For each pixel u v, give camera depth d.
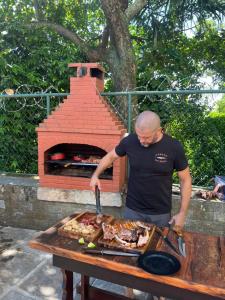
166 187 2.49
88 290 2.47
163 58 6.29
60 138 3.70
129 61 4.75
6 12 6.24
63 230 2.00
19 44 5.68
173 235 2.04
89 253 1.77
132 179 2.56
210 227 3.50
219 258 1.77
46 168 3.91
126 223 2.14
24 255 3.47
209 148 4.25
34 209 4.11
